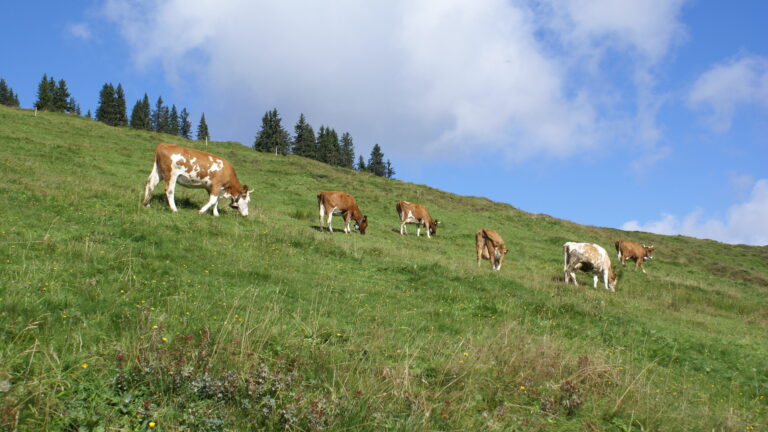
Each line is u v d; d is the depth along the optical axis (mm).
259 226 16844
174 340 5473
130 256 9680
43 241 9469
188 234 13016
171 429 4008
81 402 4148
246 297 8609
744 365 10031
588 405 6023
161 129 129125
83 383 4430
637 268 28531
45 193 14242
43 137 31625
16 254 8438
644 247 30344
